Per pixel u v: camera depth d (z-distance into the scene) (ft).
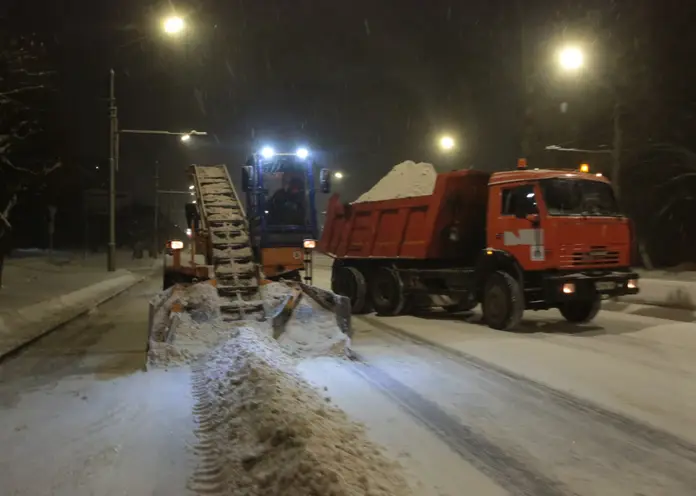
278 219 49.39
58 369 30.01
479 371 28.48
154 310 31.30
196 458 17.60
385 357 31.65
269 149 49.67
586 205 38.47
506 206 39.83
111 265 99.09
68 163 127.44
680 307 48.57
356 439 18.52
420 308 50.90
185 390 24.89
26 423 21.04
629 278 38.24
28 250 154.20
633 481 16.40
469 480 16.37
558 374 27.78
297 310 34.35
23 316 47.26
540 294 39.73
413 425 20.76
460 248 45.09
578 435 19.86
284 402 19.60
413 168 51.39
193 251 47.78
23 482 16.14
